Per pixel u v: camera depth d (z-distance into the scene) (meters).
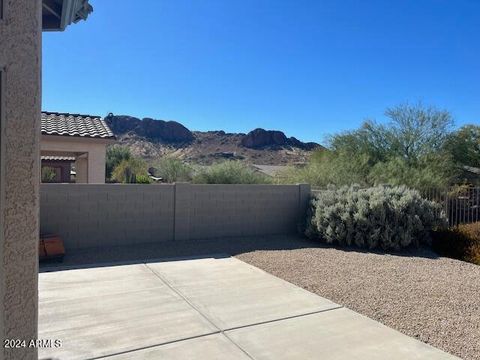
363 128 19.77
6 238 1.78
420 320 4.90
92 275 6.87
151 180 20.88
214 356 3.89
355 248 9.57
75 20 3.62
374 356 3.93
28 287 1.88
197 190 10.43
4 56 1.78
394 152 18.77
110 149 29.25
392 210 9.59
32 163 1.89
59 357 3.80
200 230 10.51
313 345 4.16
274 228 11.46
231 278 6.75
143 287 6.18
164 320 4.80
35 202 1.90
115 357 3.84
